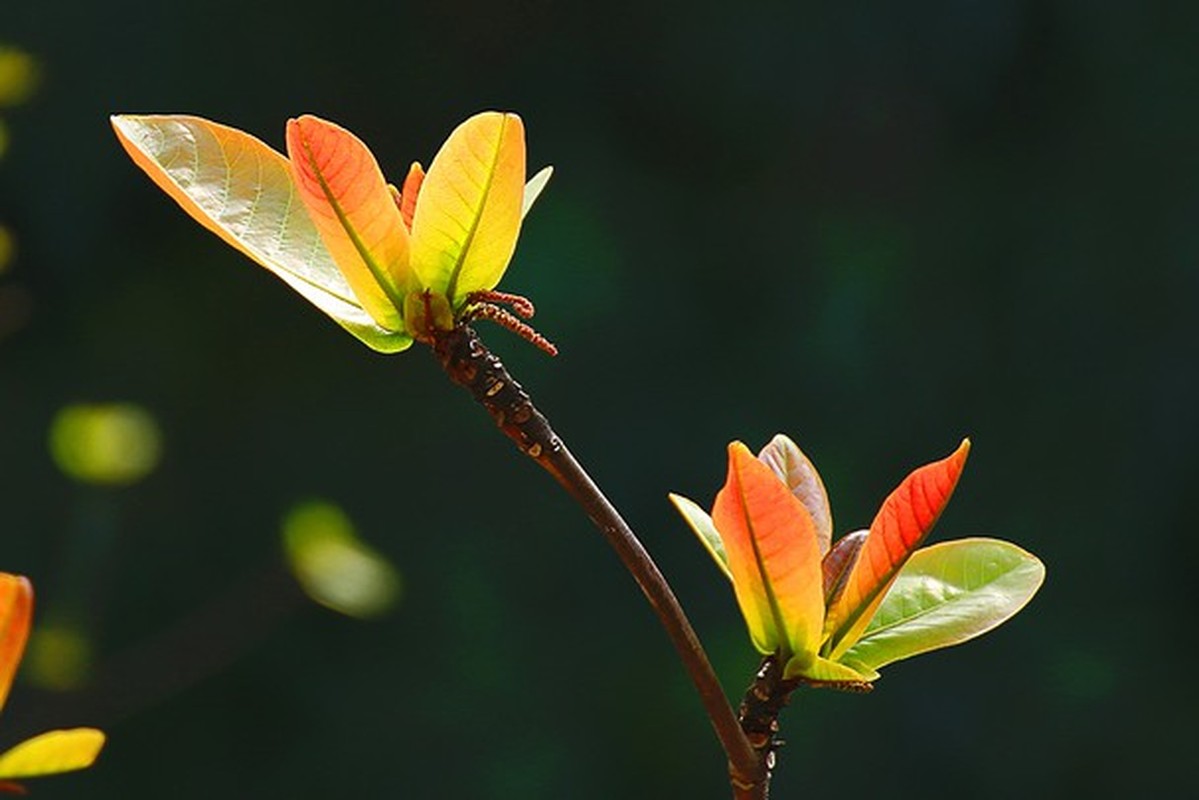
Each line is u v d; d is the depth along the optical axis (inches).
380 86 539.2
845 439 526.0
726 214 543.8
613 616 504.4
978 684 502.9
